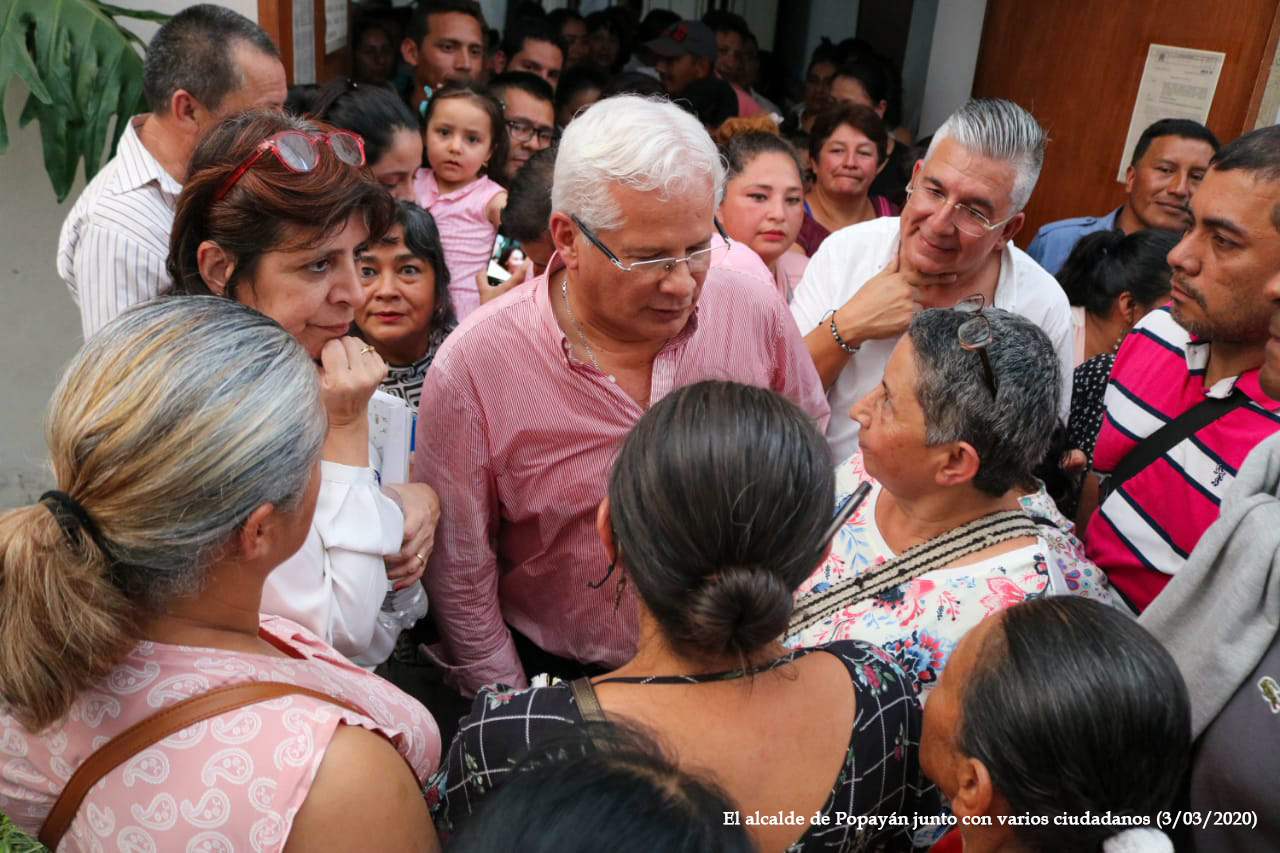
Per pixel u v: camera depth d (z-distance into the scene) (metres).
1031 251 3.18
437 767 1.14
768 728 0.91
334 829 0.85
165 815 0.83
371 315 1.92
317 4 3.06
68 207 2.85
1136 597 1.63
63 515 0.80
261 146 1.21
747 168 2.61
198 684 0.86
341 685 1.01
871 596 1.32
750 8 7.60
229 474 0.81
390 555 1.44
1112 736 0.81
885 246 2.12
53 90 2.39
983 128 1.72
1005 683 0.85
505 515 1.68
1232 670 1.12
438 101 2.98
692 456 0.87
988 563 1.28
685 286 1.38
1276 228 1.36
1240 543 1.13
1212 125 3.10
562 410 1.54
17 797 0.89
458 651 1.71
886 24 5.56
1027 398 1.21
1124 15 3.37
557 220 1.40
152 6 2.63
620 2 6.23
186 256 1.29
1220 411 1.53
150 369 0.81
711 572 0.87
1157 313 1.71
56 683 0.79
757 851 0.61
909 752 1.01
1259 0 2.92
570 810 0.58
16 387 3.03
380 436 1.61
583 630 1.72
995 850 0.89
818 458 0.91
